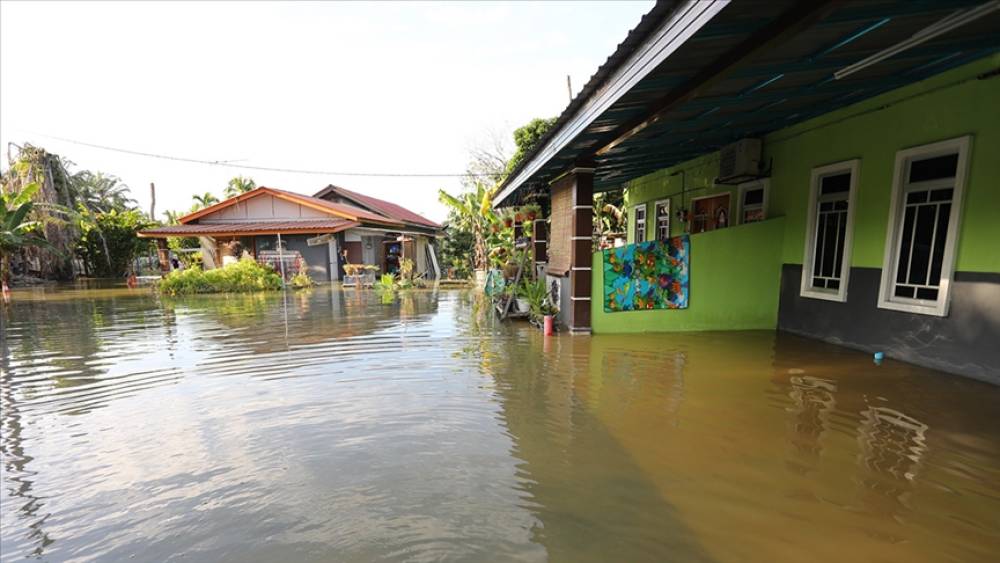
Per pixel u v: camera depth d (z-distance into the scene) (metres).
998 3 2.67
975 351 4.54
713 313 7.20
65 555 2.28
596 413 3.87
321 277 18.08
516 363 5.53
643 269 7.05
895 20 3.06
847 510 2.46
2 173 20.75
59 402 4.45
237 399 4.46
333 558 2.19
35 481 2.99
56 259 21.41
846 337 5.99
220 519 2.53
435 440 3.43
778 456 3.07
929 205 4.96
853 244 5.84
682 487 2.72
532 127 16.25
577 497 2.64
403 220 23.97
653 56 3.30
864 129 5.60
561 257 7.81
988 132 4.35
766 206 7.38
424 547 2.24
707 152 8.56
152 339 7.39
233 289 15.27
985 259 4.43
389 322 8.80
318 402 4.32
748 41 3.23
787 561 2.09
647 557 2.13
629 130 5.41
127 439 3.58
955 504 2.51
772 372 4.91
